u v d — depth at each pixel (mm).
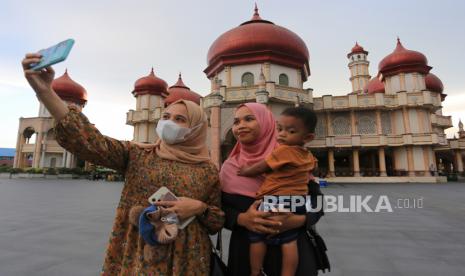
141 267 1462
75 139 1482
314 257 1721
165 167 1648
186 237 1589
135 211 1496
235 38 26375
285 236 1616
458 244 4641
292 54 26625
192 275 1527
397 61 28703
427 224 6301
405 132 27266
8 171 38000
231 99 23453
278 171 1615
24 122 41750
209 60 29016
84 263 3646
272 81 23578
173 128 1666
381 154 27375
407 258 3904
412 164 26984
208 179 1712
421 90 27156
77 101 40031
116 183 25938
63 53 1303
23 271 3361
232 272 1725
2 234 5219
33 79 1415
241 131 1793
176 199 1510
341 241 4824
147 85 34750
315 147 27938
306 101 24859
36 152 39781
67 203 10117
